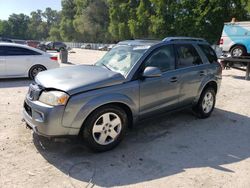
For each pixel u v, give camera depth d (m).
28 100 4.48
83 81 4.31
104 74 4.60
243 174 3.95
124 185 3.61
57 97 4.05
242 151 4.71
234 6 35.06
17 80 11.24
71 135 4.19
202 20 35.72
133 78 4.71
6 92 8.83
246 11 34.94
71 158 4.27
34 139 4.88
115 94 4.41
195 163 4.23
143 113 4.92
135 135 5.26
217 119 6.40
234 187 3.62
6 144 4.66
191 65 5.83
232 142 5.09
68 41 93.62
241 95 9.11
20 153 4.36
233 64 13.32
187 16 37.50
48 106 4.09
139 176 3.82
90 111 4.18
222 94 9.17
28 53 11.23
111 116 4.49
